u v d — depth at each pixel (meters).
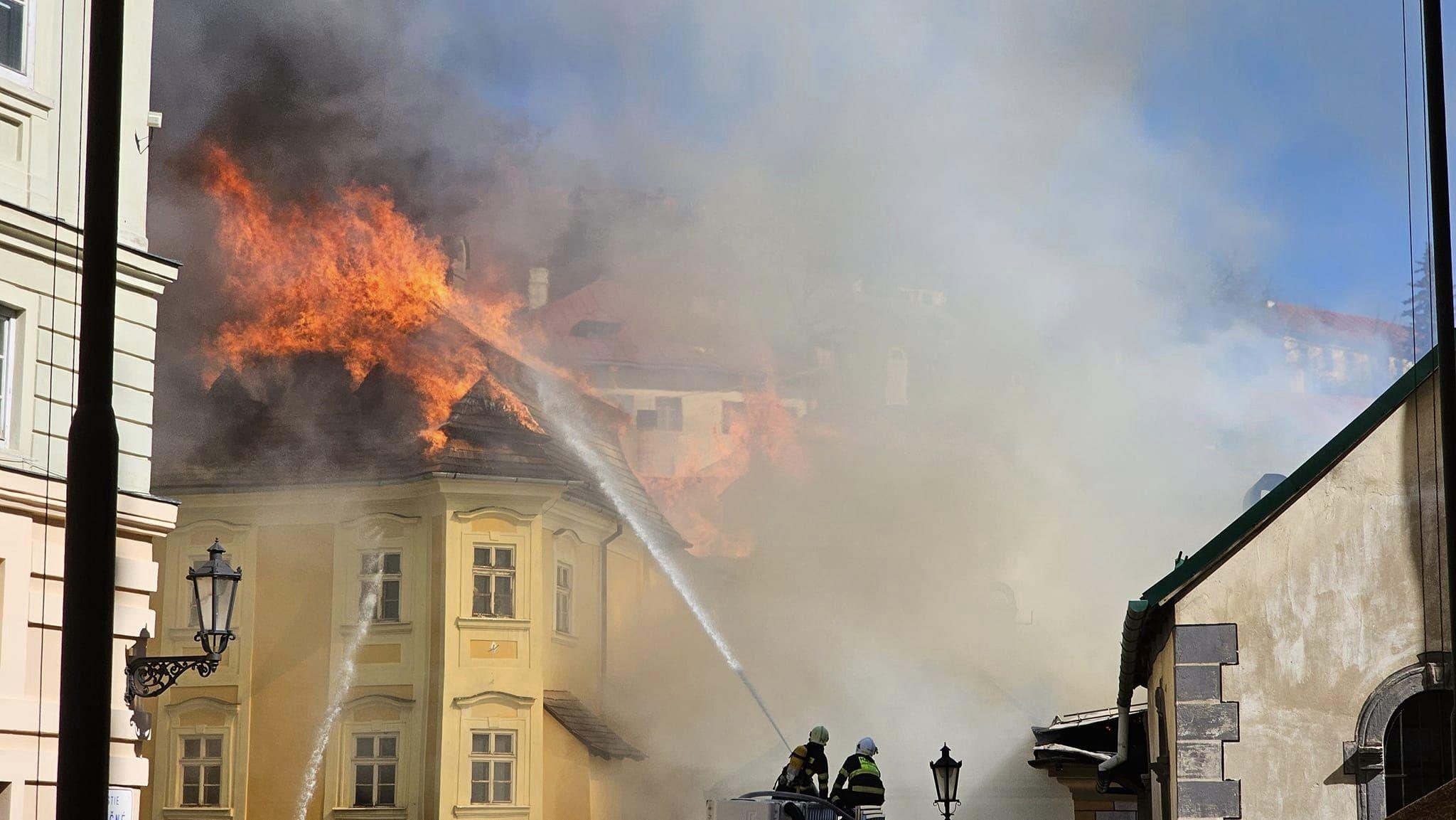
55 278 15.75
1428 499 14.83
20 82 15.59
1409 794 14.48
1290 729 14.60
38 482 15.21
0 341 15.24
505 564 34.16
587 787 35.22
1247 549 14.98
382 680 33.47
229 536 34.44
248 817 33.03
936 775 22.34
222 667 33.88
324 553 34.22
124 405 16.56
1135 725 20.48
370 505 34.31
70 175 15.95
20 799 14.59
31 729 14.78
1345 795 14.42
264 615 34.00
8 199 15.17
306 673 33.66
